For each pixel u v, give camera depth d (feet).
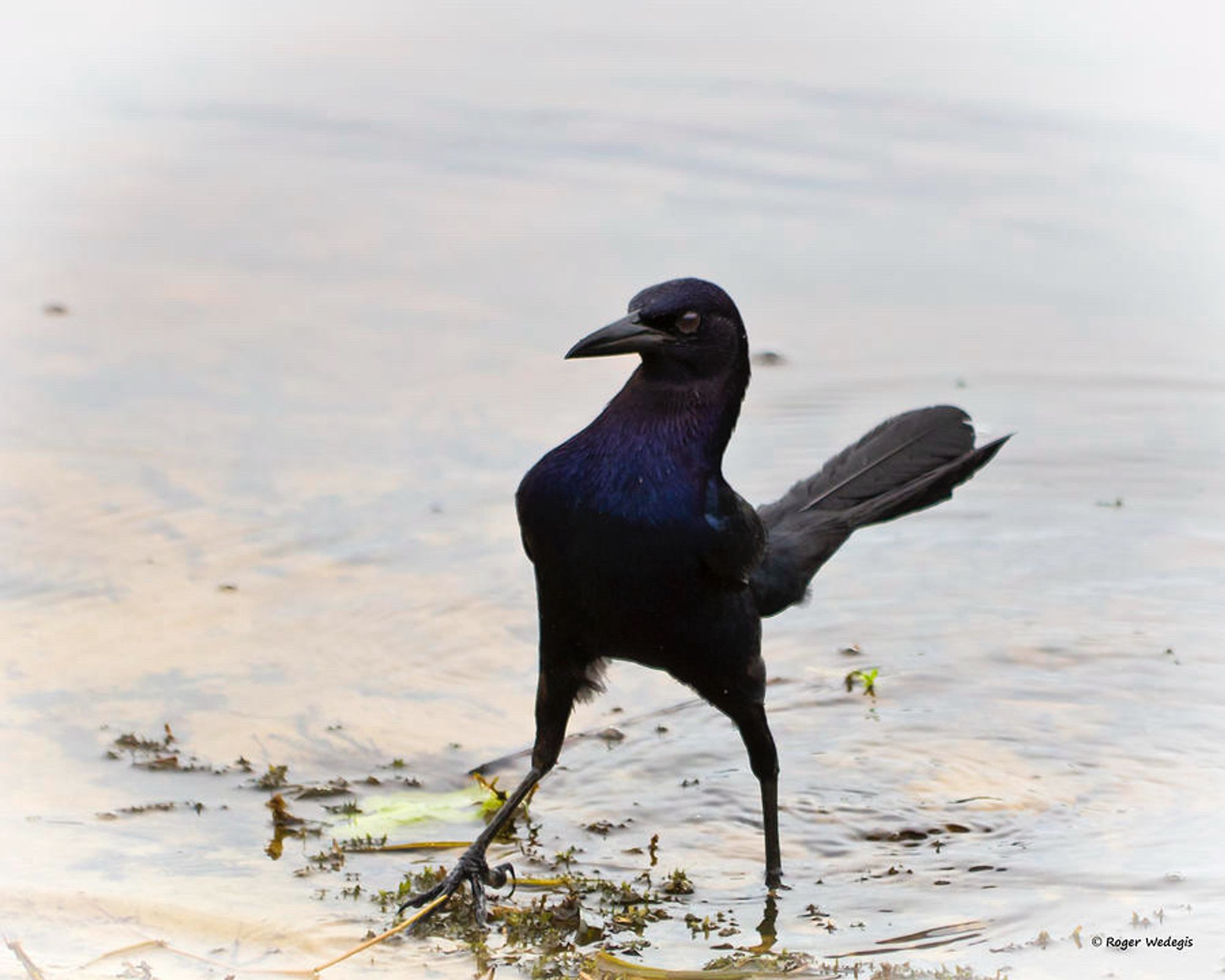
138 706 33.32
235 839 29.12
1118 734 33.65
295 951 25.66
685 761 33.01
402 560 40.04
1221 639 37.81
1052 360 52.54
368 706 34.01
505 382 49.60
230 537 40.45
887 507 34.50
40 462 43.57
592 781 32.09
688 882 28.50
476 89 74.74
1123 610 39.32
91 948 25.38
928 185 64.23
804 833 30.30
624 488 27.12
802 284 56.90
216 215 62.23
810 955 25.86
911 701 35.29
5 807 29.55
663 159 67.26
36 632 35.83
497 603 38.40
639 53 78.48
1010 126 68.54
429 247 59.52
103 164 66.44
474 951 25.99
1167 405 50.26
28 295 54.39
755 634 28.68
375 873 28.27
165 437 45.42
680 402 27.58
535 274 57.06
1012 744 33.40
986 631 38.42
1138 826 30.32
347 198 63.72
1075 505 44.88
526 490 27.63
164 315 53.31
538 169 66.44
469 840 29.63
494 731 33.50
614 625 27.84
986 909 27.48
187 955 25.36
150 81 74.84
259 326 52.85
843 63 76.07
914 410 36.47
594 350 27.43
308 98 73.72
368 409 47.60
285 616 37.27
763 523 32.09
